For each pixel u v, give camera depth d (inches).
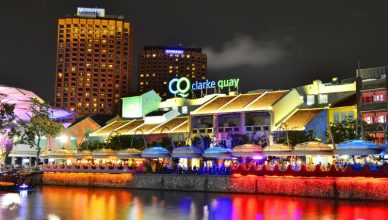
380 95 3636.8
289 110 4254.4
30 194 3056.1
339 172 2647.6
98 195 2967.5
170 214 2123.5
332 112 3937.0
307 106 4448.8
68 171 3806.6
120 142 4372.5
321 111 4015.8
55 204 2482.8
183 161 4128.9
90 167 3698.3
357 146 2669.8
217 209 2268.7
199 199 2691.9
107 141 4594.0
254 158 3528.5
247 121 4197.8
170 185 3275.1
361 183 2561.5
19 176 3474.4
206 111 4441.4
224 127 4298.7
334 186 2655.0
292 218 1978.3
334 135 3528.5
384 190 2485.2
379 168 2608.3
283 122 3880.4
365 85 3727.9
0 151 4916.3
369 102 3683.6
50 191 3287.4
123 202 2571.4
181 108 5290.4
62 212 2177.7
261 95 4377.5
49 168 3907.5
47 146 5275.6
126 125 5093.5
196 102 5255.9
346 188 2608.3
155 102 5536.4
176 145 4407.0
